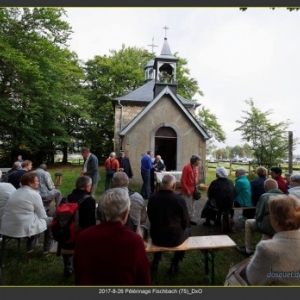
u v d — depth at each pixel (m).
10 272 3.53
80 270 1.76
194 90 27.86
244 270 2.20
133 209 3.34
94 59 29.62
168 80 14.59
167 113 12.60
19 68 13.87
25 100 15.87
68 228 3.02
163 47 14.98
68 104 22.05
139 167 12.18
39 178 5.23
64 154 27.19
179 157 12.49
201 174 12.49
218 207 5.13
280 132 13.10
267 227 3.38
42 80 15.85
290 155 11.12
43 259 3.95
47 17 16.23
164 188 3.30
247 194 5.25
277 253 1.74
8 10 15.27
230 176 15.99
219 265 3.87
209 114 28.44
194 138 12.66
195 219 6.26
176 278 3.47
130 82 27.86
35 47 15.01
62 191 9.58
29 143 18.08
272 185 3.81
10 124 16.42
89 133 27.88
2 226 3.64
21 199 3.62
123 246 1.75
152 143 12.37
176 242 3.17
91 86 29.70
